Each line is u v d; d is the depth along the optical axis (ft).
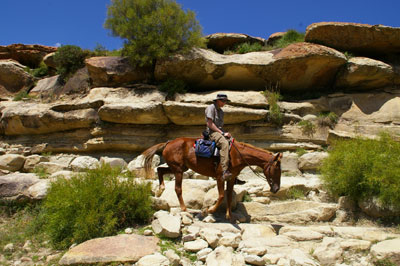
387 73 33.65
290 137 31.65
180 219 18.07
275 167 18.61
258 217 20.65
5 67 46.80
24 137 37.11
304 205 21.12
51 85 43.37
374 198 19.39
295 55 33.50
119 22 36.17
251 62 34.35
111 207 18.60
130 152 34.24
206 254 15.26
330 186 21.85
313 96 36.09
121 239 15.94
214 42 41.68
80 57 43.68
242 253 15.43
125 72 35.50
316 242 16.65
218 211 21.18
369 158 20.24
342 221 19.83
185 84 35.35
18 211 22.63
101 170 20.38
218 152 19.47
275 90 36.63
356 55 37.37
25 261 15.83
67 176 26.02
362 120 33.47
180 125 33.47
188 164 20.56
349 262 14.78
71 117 33.73
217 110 20.67
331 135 30.12
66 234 17.71
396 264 14.01
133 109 31.30
